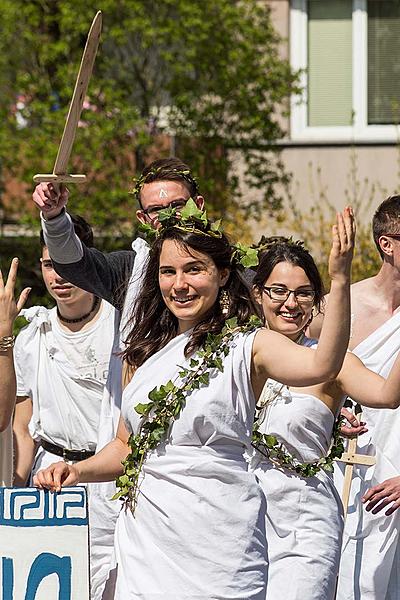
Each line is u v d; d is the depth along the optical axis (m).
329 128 18.88
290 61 18.78
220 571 5.68
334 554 6.83
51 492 6.11
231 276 5.96
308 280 7.04
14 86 16.94
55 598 6.04
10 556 6.05
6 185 17.83
